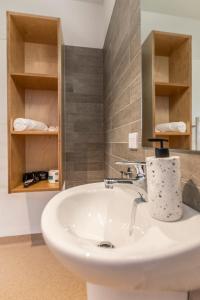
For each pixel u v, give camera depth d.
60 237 0.38
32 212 1.53
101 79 1.61
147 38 0.77
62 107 1.39
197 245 0.32
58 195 0.73
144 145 0.80
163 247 0.32
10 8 1.46
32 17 1.19
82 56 1.59
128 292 0.48
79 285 1.08
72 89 1.56
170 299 0.46
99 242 0.68
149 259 0.29
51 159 1.52
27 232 1.53
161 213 0.46
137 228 0.57
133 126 0.92
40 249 1.44
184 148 0.55
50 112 1.52
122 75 1.08
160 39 0.69
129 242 0.59
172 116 0.62
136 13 0.86
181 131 0.57
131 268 0.29
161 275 0.31
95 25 1.63
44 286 1.07
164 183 0.46
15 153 1.27
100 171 1.62
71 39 1.58
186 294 0.46
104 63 1.57
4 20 1.45
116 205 0.76
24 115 1.47
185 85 0.56
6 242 1.50
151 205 0.48
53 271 1.19
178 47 0.59
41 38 1.42
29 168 1.49
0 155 1.47
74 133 1.57
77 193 0.77
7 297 1.00
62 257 0.34
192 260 0.31
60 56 1.25
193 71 0.53
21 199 1.51
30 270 1.20
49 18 1.22
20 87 1.38
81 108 1.58
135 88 0.89
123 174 0.96
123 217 0.70
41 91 1.50
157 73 0.70
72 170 1.57
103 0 1.61
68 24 1.58
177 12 0.59
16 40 1.28
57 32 1.28
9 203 1.50
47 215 0.52
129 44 0.96
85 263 0.31
